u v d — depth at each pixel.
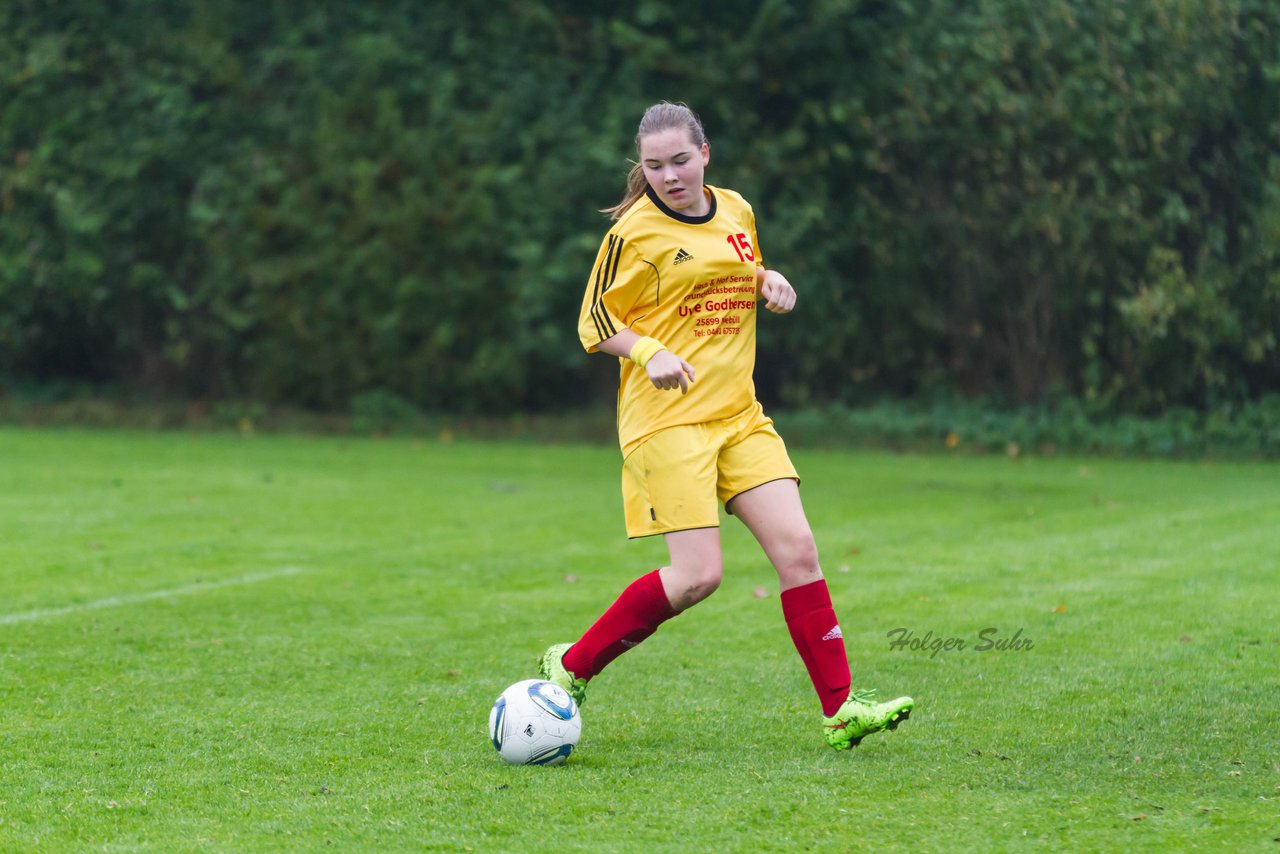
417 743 15.37
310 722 16.27
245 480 41.94
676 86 54.31
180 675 18.73
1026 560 28.02
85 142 57.75
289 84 58.19
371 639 21.17
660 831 12.09
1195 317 51.47
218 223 58.03
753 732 15.84
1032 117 51.69
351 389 58.97
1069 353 54.66
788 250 53.31
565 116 55.25
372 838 12.01
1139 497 38.47
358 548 29.97
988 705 16.94
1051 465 47.81
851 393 57.50
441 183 56.03
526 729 14.28
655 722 16.31
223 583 25.80
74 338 63.06
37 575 26.39
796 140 53.25
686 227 15.03
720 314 15.16
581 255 54.47
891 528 32.78
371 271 56.69
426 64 56.88
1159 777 13.70
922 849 11.56
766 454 15.35
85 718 16.42
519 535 31.94
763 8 51.78
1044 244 53.28
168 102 56.53
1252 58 50.56
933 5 52.16
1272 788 13.25
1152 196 51.84
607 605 23.91
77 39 57.66
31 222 58.53
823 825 12.21
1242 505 36.34
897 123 52.91
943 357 56.44
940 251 54.94
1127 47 50.78
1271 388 52.88
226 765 14.44
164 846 11.86
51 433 56.62
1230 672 18.55
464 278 56.44
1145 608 22.97
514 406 58.97
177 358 60.12
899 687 17.94
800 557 15.06
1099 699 17.16
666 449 15.03
